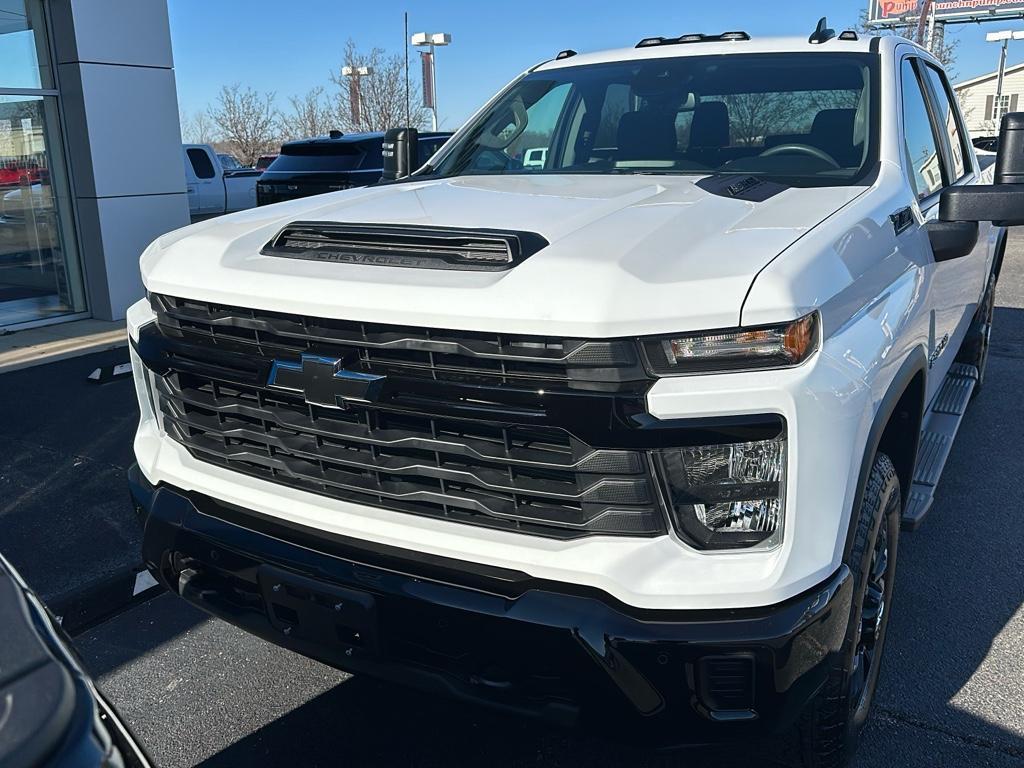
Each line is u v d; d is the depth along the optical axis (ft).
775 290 6.33
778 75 11.51
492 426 6.72
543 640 6.59
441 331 6.70
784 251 6.84
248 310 7.54
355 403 7.02
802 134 10.71
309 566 7.43
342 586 7.25
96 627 11.43
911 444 9.90
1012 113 8.95
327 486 7.60
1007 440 17.69
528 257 6.93
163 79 30.25
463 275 6.88
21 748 3.40
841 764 8.05
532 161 12.34
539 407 6.46
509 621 6.66
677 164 11.19
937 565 12.63
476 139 13.06
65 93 28.48
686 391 6.24
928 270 9.71
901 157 10.15
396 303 6.75
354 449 7.36
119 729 4.14
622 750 9.01
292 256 7.78
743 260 6.62
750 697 6.51
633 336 6.25
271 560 7.61
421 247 7.47
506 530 6.91
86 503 14.42
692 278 6.40
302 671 10.43
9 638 3.99
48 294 29.66
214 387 8.02
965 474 15.94
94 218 29.22
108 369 21.47
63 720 3.60
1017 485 15.46
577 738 9.19
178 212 31.48
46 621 4.32
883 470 8.19
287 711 9.69
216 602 8.38
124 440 17.35
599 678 6.51
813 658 6.60
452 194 9.50
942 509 14.48
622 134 11.87
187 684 10.16
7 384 21.30
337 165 41.60
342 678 10.28
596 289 6.38
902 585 12.06
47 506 14.28
